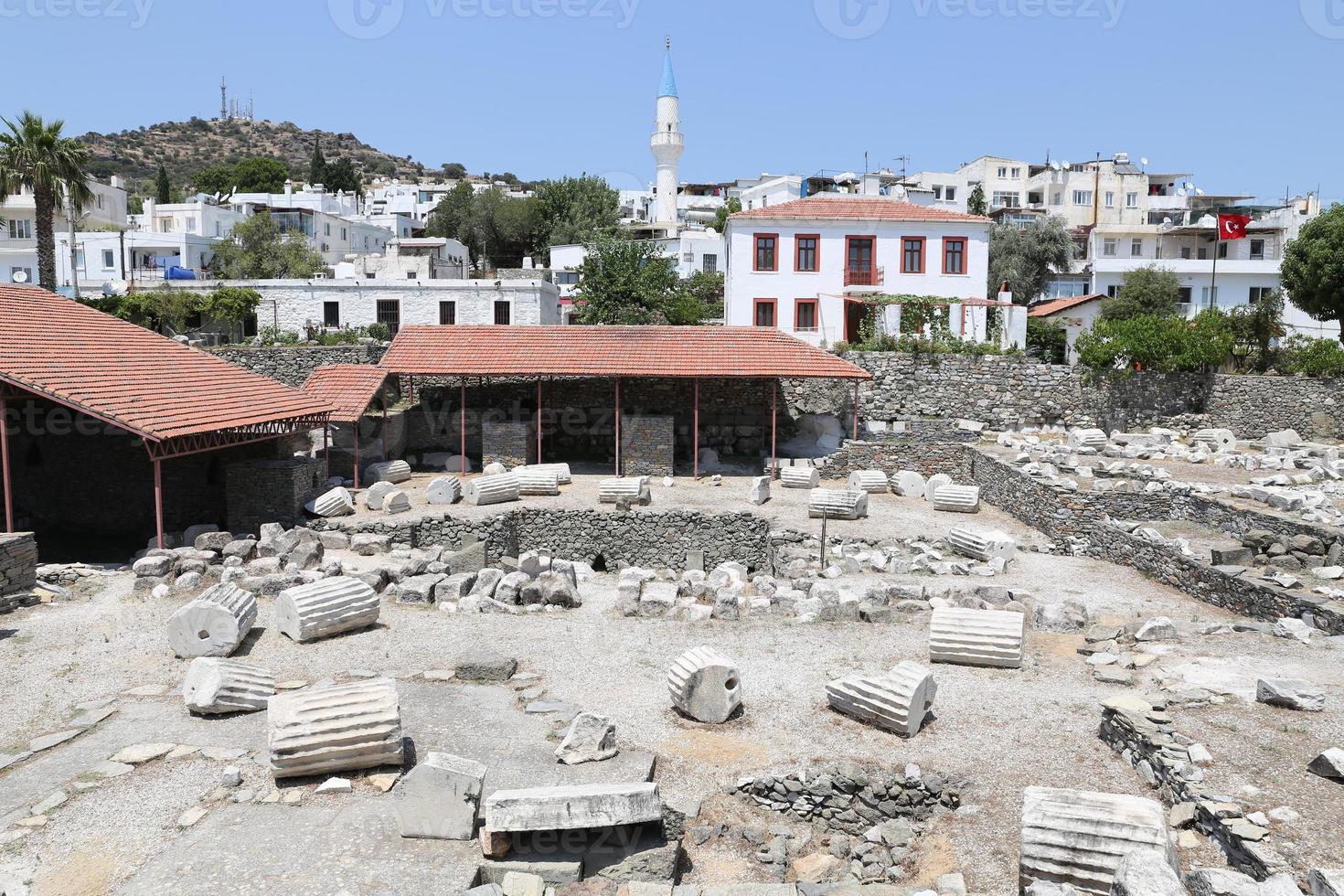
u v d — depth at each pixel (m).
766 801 12.00
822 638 17.52
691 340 37.94
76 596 20.31
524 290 49.88
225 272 67.12
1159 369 41.81
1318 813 9.96
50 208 40.91
